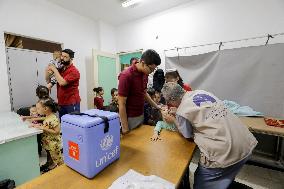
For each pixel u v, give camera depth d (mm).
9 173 1498
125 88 1315
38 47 3406
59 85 2246
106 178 773
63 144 869
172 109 1271
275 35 2592
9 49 2725
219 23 3088
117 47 4711
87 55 4109
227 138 998
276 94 2457
